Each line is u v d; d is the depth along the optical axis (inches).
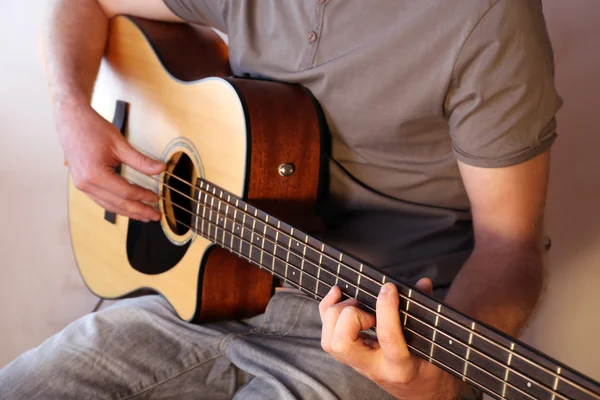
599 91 62.2
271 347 48.9
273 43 51.2
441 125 46.5
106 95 61.5
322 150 49.2
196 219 50.8
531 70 41.5
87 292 92.1
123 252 59.6
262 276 53.0
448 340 34.5
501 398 33.0
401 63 44.4
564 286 66.5
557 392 30.9
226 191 48.1
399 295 35.8
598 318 64.7
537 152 42.6
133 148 54.1
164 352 53.5
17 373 52.6
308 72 48.8
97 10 61.3
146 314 55.1
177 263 53.6
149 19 60.5
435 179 48.6
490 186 43.3
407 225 50.6
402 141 47.6
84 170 53.5
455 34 42.3
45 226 91.9
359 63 46.0
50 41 59.4
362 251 50.8
